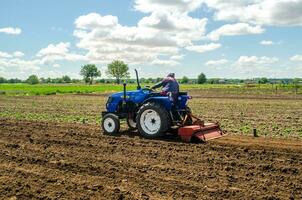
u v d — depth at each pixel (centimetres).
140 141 1146
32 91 5616
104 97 4162
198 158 934
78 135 1255
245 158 935
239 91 5812
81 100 3556
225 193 686
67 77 17612
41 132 1314
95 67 14412
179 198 661
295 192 692
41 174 805
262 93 5091
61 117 1908
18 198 667
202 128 1148
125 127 1454
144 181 757
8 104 2948
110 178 778
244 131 1399
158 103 1190
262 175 795
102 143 1118
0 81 18900
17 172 820
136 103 1263
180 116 1199
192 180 762
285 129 1466
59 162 886
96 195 678
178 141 1153
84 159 928
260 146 1073
